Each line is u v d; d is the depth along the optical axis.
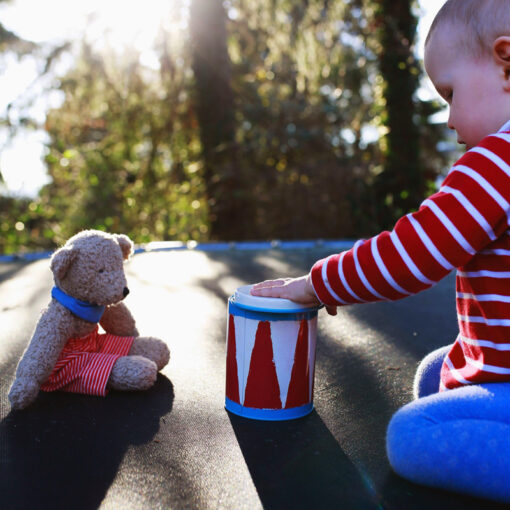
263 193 6.88
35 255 3.67
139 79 6.34
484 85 0.88
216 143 6.09
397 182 6.28
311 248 4.09
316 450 1.00
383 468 0.94
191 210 6.44
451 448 0.81
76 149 6.61
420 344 1.72
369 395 1.29
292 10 6.62
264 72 7.59
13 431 1.07
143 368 1.27
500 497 0.81
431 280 0.88
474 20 0.87
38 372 1.18
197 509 0.81
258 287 1.16
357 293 0.94
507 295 0.84
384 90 6.24
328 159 7.23
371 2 6.27
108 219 6.16
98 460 0.96
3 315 2.09
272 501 0.83
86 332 1.29
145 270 3.12
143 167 6.62
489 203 0.82
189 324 1.94
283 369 1.13
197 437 1.05
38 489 0.86
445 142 7.54
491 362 0.85
